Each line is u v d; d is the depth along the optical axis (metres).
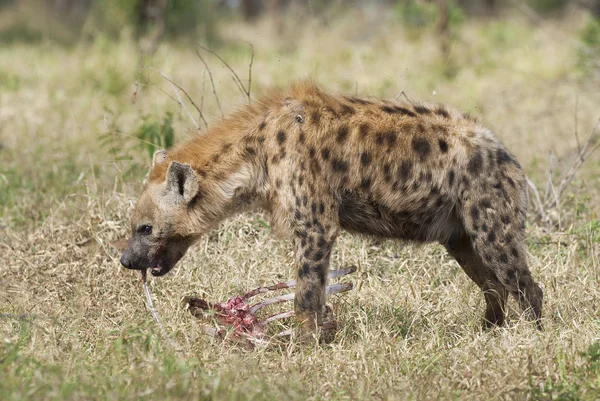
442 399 7.61
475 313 10.02
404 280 10.88
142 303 10.01
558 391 7.71
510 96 21.17
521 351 8.55
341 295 10.32
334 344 9.14
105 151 15.70
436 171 9.08
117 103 19.72
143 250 9.36
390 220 9.37
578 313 9.70
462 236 9.54
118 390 7.34
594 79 21.38
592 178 14.59
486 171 9.02
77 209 12.74
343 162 9.08
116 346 8.10
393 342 8.94
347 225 9.47
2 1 42.50
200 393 7.39
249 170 9.30
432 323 9.65
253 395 7.36
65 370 7.68
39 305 9.93
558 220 12.71
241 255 11.41
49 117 18.84
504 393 7.74
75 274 10.89
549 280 10.66
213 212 9.38
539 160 15.65
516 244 9.11
